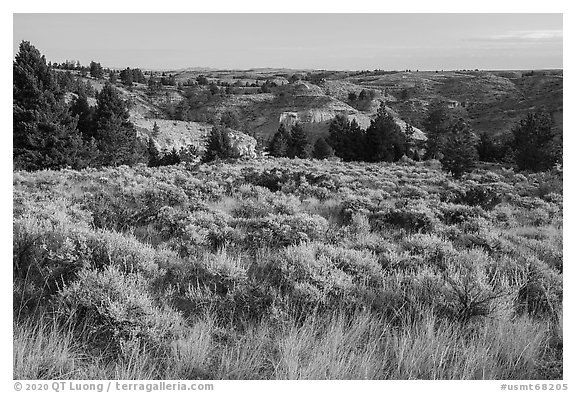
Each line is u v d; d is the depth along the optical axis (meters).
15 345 3.50
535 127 23.95
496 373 3.80
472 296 4.54
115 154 29.27
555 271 5.96
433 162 29.30
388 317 4.62
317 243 6.20
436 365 3.82
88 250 4.81
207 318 4.09
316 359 3.62
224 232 6.57
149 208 8.12
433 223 8.87
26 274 4.59
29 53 24.42
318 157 38.19
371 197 12.84
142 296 4.08
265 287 4.79
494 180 19.55
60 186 11.63
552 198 14.19
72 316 3.88
